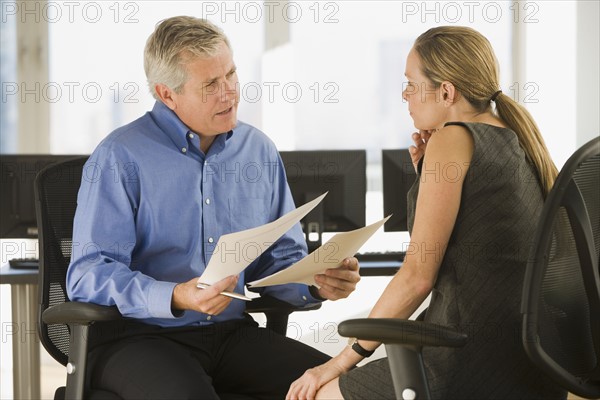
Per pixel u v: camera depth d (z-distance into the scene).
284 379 2.44
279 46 5.58
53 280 2.49
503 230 2.00
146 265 2.50
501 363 1.98
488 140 2.02
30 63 5.51
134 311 2.28
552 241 1.89
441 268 2.04
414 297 1.99
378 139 5.65
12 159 3.41
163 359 2.27
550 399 2.04
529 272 1.81
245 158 2.66
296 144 5.66
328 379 2.11
